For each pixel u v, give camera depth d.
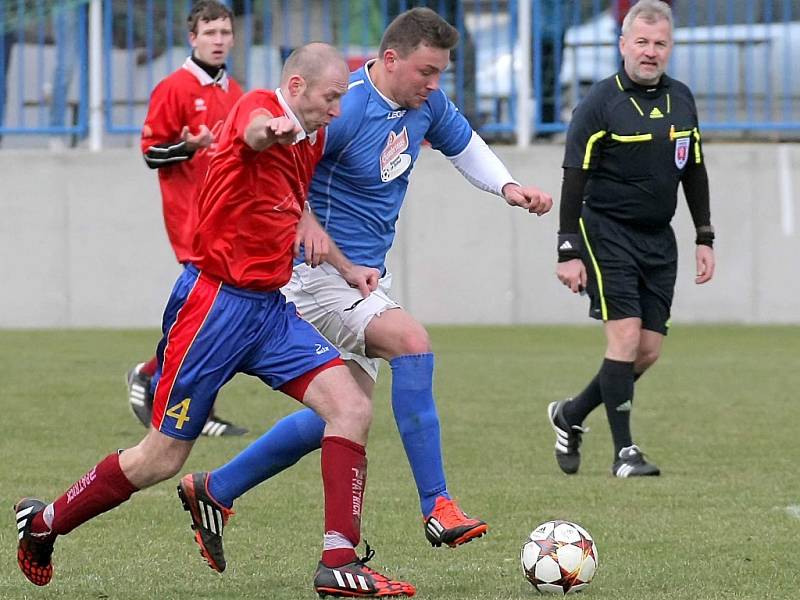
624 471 22.86
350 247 17.50
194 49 27.39
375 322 17.08
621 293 23.22
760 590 15.21
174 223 27.16
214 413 27.62
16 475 22.45
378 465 23.81
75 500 15.23
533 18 45.03
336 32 45.41
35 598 14.95
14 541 17.86
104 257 45.56
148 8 45.12
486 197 45.31
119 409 29.69
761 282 45.28
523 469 23.55
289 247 15.22
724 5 45.56
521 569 16.41
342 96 15.72
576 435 23.25
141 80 46.12
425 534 17.06
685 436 26.89
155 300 45.66
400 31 16.91
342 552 14.96
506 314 45.59
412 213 45.38
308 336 15.50
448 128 18.12
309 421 16.03
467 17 45.41
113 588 15.41
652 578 15.81
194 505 15.99
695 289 45.44
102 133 45.72
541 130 45.19
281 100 14.84
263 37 45.28
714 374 35.50
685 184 23.91
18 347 40.34
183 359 15.04
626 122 22.84
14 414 28.91
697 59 45.69
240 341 15.11
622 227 23.31
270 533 18.50
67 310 45.62
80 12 45.75
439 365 36.88
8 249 45.50
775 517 19.47
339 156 17.09
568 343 41.44
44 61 46.34
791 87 45.66
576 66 44.62
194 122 27.05
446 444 25.92
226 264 14.93
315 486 21.95
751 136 46.75
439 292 45.53
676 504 20.44
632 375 23.19
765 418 28.95
